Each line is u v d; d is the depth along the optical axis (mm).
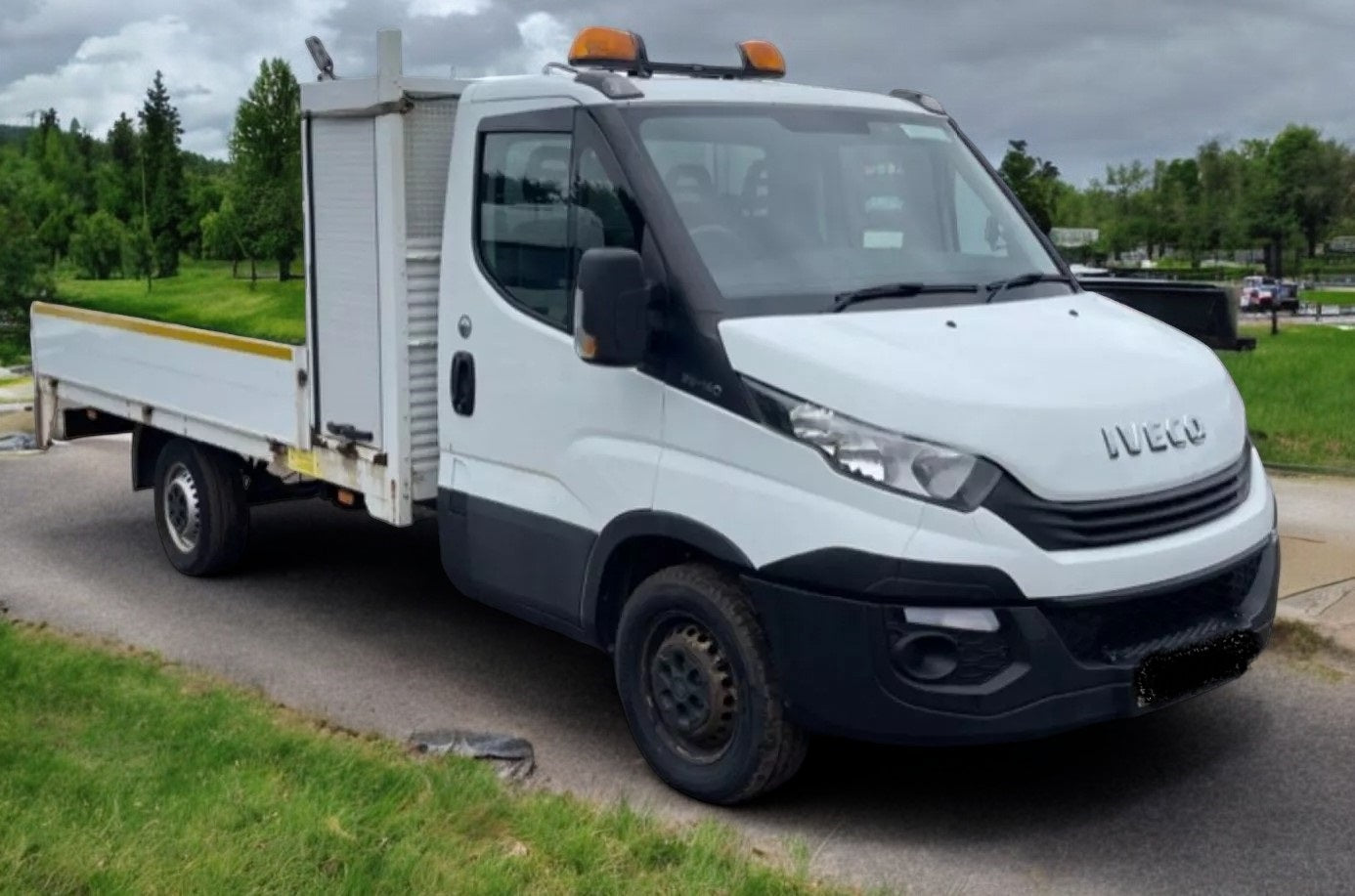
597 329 5234
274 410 7695
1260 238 99500
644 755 5719
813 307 5453
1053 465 4879
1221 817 5395
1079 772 5816
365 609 8242
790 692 5105
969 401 4906
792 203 5859
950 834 5273
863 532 4871
